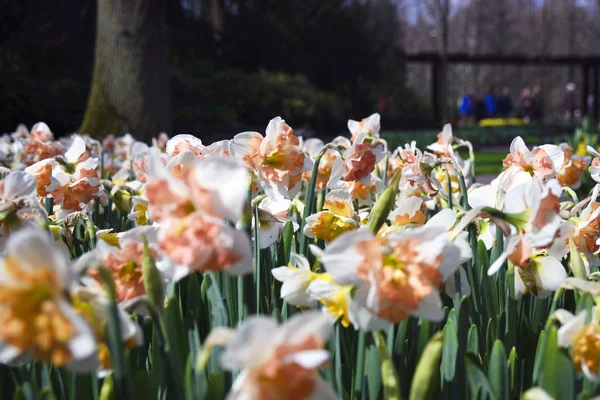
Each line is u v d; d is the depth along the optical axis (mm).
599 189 991
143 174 1551
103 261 728
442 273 665
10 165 1887
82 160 1285
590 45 25359
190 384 703
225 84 9414
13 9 8523
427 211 1388
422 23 23141
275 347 544
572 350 704
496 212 743
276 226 1015
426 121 13812
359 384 745
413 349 826
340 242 657
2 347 577
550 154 1051
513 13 24469
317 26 12516
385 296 650
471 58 18328
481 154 6609
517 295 887
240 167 628
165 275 713
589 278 897
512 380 833
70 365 626
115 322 646
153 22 4816
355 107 13469
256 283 908
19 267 552
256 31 11773
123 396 663
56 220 1067
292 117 9570
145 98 4793
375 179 1290
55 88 7520
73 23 9383
